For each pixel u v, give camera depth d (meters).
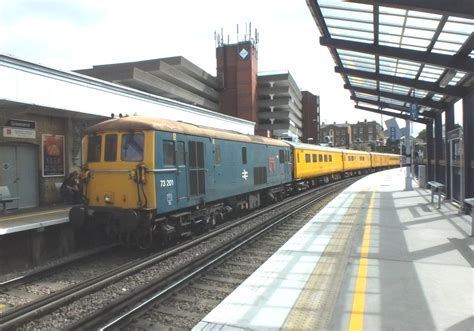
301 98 114.50
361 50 11.91
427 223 12.08
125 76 57.50
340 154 40.44
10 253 9.61
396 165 80.00
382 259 8.23
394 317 5.35
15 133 13.67
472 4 7.53
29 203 14.27
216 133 13.77
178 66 72.69
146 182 10.06
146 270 9.10
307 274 7.38
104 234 11.98
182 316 6.29
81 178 11.02
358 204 17.08
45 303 6.96
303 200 22.47
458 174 15.43
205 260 9.58
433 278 6.95
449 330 4.93
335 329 5.04
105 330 5.64
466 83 13.22
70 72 14.25
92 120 16.66
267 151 19.11
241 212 17.78
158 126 10.37
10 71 12.09
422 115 21.14
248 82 85.69
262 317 5.47
